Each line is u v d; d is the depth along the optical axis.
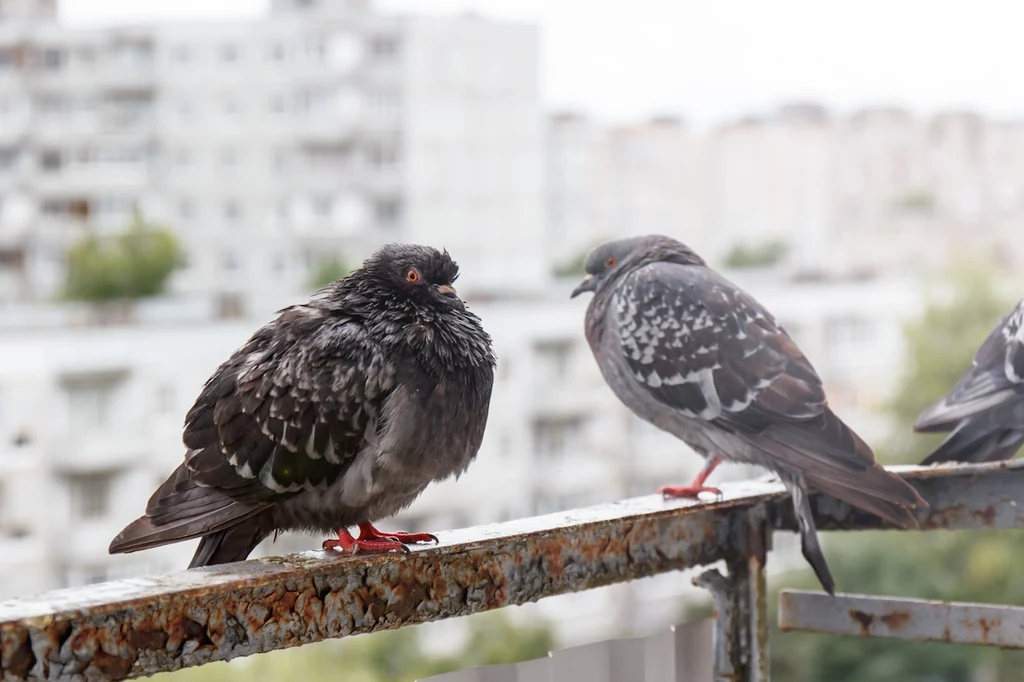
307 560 2.18
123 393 14.04
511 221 21.89
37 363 13.88
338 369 2.51
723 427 3.49
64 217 23.06
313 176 22.50
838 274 21.50
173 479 2.58
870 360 18.27
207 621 1.97
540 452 17.34
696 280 3.73
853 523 3.12
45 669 1.79
